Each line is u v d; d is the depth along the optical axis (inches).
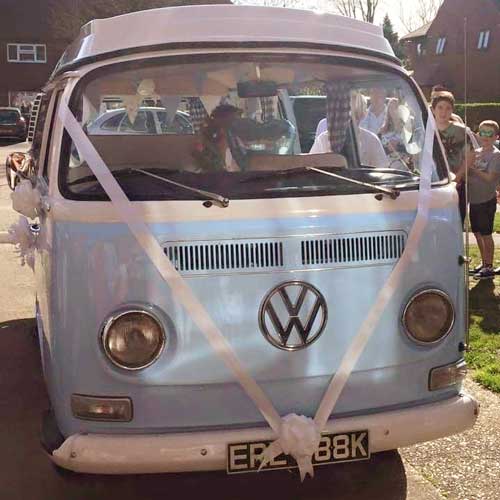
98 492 156.9
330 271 128.6
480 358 223.8
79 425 127.3
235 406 127.1
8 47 1669.5
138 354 122.5
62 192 131.8
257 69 147.9
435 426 135.5
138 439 123.3
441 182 148.5
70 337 125.6
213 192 131.0
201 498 154.3
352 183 137.9
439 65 1702.8
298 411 130.1
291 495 154.8
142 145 141.9
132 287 122.2
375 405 134.7
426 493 153.2
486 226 314.2
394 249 134.0
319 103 159.6
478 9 1606.8
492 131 305.6
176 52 144.7
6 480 161.6
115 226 123.3
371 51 156.0
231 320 125.0
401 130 156.4
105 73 143.5
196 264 123.6
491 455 168.1
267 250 125.8
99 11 1279.5
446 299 137.7
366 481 159.2
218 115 150.6
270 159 145.9
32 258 202.2
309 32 152.3
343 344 130.3
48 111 178.7
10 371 226.5
